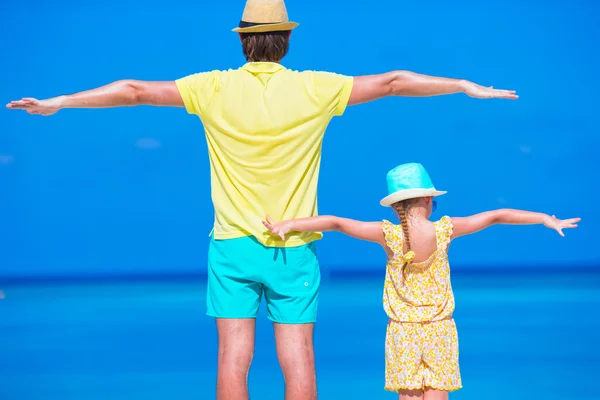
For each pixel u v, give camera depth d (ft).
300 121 28.68
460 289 154.81
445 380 32.45
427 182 32.73
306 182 29.32
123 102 28.94
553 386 55.93
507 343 77.77
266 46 29.25
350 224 31.30
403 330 32.53
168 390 54.65
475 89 29.12
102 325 96.43
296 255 29.04
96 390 54.70
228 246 29.12
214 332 88.74
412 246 32.27
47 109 28.45
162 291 161.48
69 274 261.65
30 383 57.41
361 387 55.67
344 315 105.60
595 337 82.23
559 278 191.42
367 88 29.04
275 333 29.71
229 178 29.35
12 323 99.55
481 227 32.76
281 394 53.16
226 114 28.73
